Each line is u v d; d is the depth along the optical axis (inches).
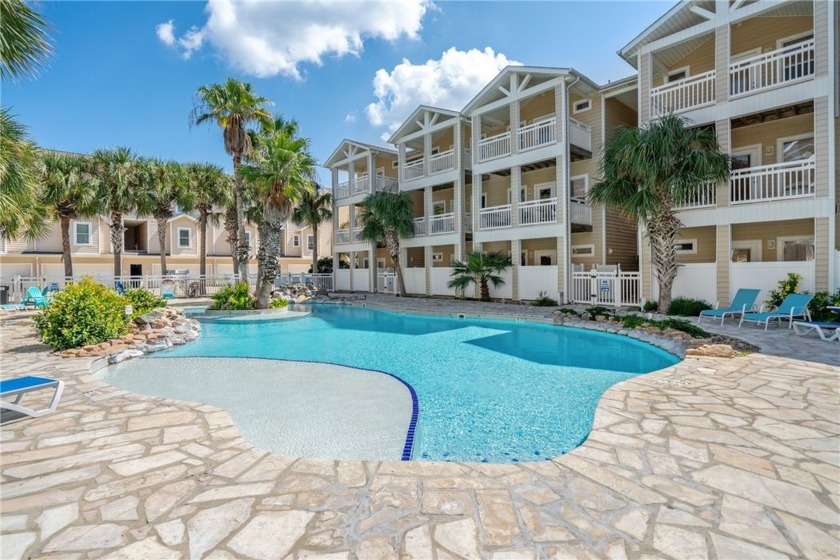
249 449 156.3
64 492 125.2
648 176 460.4
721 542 98.3
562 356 359.9
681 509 111.7
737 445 150.3
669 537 100.3
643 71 568.1
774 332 382.6
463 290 816.3
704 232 589.9
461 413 230.7
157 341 404.5
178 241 1293.1
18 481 131.9
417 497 120.7
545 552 95.7
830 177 435.2
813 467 133.5
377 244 1072.8
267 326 565.3
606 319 473.7
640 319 438.0
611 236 721.6
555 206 677.9
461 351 387.5
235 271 1058.7
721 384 227.0
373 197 919.7
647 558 93.1
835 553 94.0
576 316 510.0
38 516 112.6
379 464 142.3
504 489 124.4
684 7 527.8
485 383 284.8
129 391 248.2
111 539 102.6
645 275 559.8
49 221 737.6
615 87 676.1
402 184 967.6
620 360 343.6
